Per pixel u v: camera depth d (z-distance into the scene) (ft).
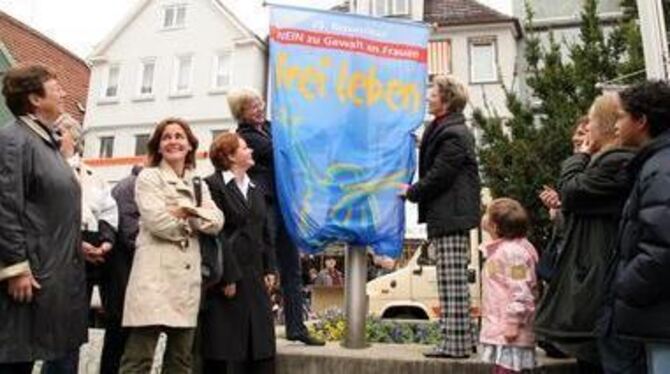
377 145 19.16
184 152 15.20
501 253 14.80
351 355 16.70
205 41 106.63
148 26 109.91
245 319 15.79
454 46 92.43
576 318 13.19
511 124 44.01
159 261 14.03
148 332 13.96
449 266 16.38
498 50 90.58
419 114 19.57
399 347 18.67
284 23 19.26
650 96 11.35
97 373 20.24
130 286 13.98
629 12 50.62
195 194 15.12
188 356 14.57
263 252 16.99
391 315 44.06
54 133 13.30
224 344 15.42
